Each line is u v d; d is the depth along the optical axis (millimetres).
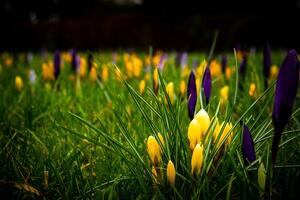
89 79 1330
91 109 958
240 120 542
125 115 781
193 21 5762
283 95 459
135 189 534
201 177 499
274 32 5363
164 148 525
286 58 457
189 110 564
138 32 7133
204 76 591
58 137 733
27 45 6941
